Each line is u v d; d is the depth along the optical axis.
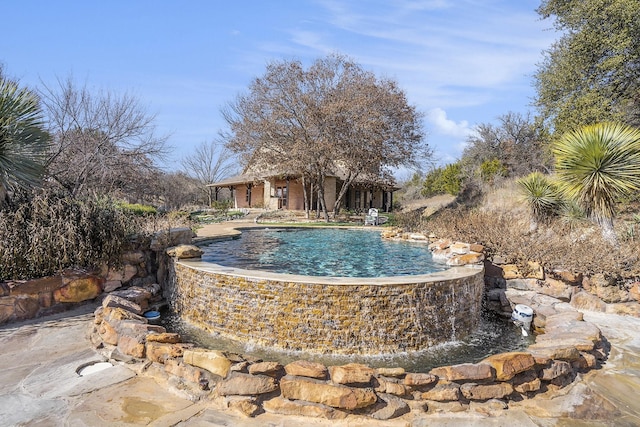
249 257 9.91
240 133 24.59
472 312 7.12
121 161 18.55
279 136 23.95
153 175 21.70
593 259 8.04
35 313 6.34
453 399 3.85
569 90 17.97
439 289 6.35
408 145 25.55
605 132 9.62
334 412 3.64
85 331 5.70
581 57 16.97
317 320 5.89
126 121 19.22
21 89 8.28
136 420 3.49
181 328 6.91
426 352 6.11
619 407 3.98
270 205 32.78
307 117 22.70
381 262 9.55
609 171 9.18
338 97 22.94
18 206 6.71
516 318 7.17
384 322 5.92
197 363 4.04
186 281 7.27
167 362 4.28
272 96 23.59
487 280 8.78
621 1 15.41
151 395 3.95
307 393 3.71
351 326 5.84
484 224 10.78
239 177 38.31
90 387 4.07
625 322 7.02
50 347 5.11
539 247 8.63
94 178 18.03
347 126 22.50
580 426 3.64
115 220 7.49
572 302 8.02
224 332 6.50
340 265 9.03
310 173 24.66
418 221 16.95
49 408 3.64
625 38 15.89
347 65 24.30
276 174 28.16
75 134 17.80
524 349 6.36
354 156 23.09
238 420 3.57
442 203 32.06
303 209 31.27
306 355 5.84
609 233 9.32
